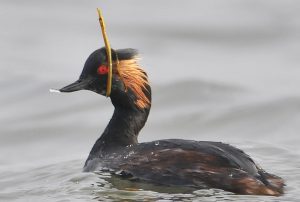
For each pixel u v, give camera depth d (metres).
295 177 13.04
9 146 18.92
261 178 11.98
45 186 13.31
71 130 19.58
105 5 28.14
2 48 24.75
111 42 24.77
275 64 23.09
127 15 26.78
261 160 14.62
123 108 13.77
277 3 27.31
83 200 12.07
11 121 20.09
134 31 25.58
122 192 12.05
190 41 24.89
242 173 11.80
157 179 12.18
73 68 23.00
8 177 14.80
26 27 26.59
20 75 22.59
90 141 18.98
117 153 13.28
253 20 25.91
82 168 14.32
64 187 12.88
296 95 20.73
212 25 25.62
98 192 12.31
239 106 20.38
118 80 13.60
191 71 22.47
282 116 19.80
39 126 19.83
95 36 25.47
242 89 21.28
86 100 21.16
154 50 24.25
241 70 22.67
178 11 26.95
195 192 11.71
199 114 20.16
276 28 25.38
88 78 13.60
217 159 12.02
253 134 19.05
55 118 20.23
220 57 23.70
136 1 28.17
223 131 19.42
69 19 27.11
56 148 18.61
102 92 13.66
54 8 28.31
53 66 23.12
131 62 13.66
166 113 20.33
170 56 23.75
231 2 27.64
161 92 21.22
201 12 26.77
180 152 12.29
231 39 24.89
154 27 25.73
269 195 11.59
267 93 21.02
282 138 18.56
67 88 13.50
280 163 14.32
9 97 21.44
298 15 26.27
